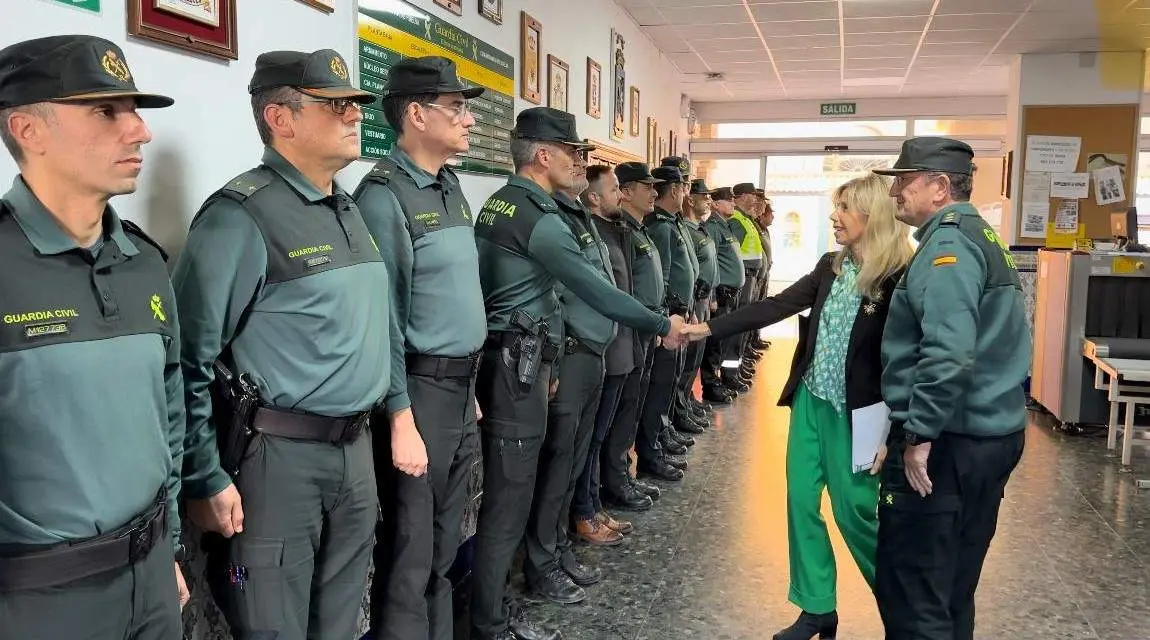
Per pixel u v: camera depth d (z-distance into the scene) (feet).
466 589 9.40
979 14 19.61
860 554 7.70
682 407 16.75
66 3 4.39
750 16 20.16
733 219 22.48
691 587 9.43
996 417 6.17
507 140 11.51
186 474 4.57
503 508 7.54
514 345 7.38
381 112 8.08
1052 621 8.83
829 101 33.78
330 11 7.07
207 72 5.55
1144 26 20.51
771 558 10.31
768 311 8.51
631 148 20.81
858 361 7.21
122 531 3.72
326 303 4.90
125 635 3.85
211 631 5.64
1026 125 23.98
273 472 4.85
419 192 6.27
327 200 5.16
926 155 6.51
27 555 3.49
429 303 6.27
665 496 12.76
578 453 9.19
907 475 6.31
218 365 4.81
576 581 9.45
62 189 3.50
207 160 5.57
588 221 8.80
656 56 23.91
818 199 36.65
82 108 3.45
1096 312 16.94
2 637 3.47
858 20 20.45
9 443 3.39
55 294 3.47
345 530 5.31
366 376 5.15
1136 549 10.93
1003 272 6.27
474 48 10.30
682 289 14.21
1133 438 16.70
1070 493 13.33
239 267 4.66
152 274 3.94
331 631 5.42
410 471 5.88
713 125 35.24
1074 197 23.70
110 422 3.61
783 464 14.53
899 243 7.21
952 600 6.72
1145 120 29.04
